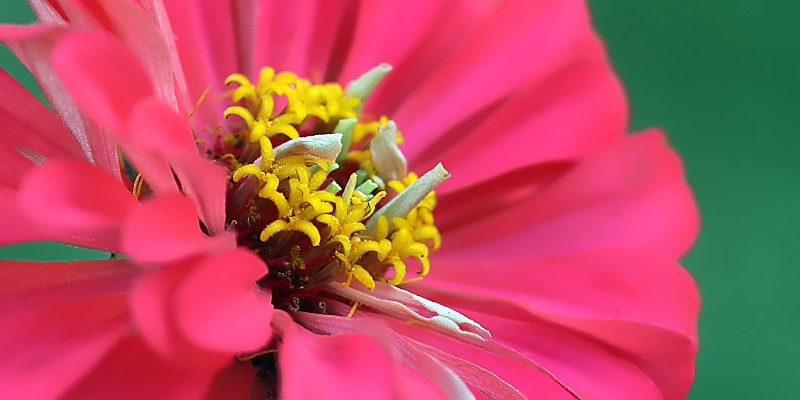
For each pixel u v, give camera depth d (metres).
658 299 0.15
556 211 0.15
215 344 0.11
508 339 0.14
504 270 0.15
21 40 0.12
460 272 0.15
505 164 0.15
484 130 0.15
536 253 0.15
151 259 0.11
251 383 0.13
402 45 0.15
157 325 0.11
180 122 0.12
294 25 0.15
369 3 0.15
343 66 0.15
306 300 0.14
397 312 0.14
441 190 0.15
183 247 0.11
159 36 0.12
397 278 0.14
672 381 0.14
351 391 0.12
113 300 0.12
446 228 0.15
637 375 0.14
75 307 0.12
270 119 0.14
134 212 0.11
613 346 0.14
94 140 0.12
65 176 0.11
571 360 0.14
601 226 0.15
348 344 0.12
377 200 0.14
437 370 0.13
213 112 0.14
